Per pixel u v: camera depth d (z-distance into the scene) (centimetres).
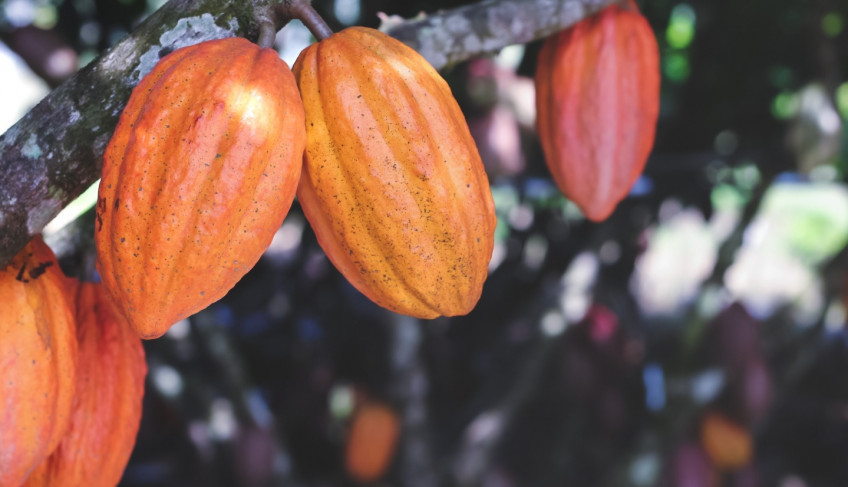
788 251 440
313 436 210
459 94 175
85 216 88
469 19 91
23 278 77
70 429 80
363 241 75
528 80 178
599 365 187
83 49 188
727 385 176
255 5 77
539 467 213
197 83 71
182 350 176
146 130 70
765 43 187
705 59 194
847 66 183
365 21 158
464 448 175
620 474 174
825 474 235
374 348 198
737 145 206
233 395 168
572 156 95
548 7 92
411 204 73
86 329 82
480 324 229
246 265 72
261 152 71
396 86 73
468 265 75
